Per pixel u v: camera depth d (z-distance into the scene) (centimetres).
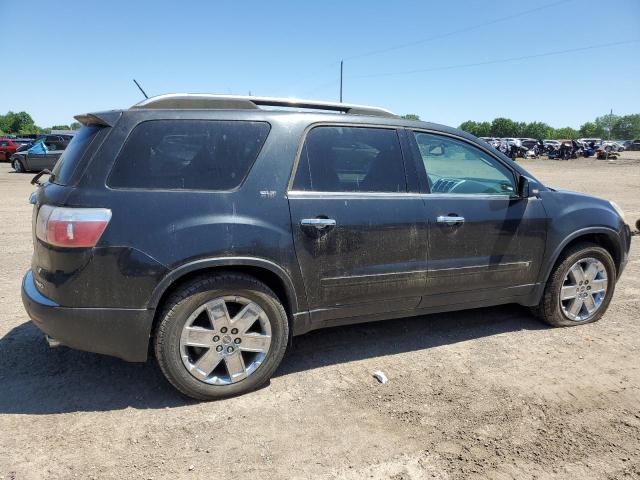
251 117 330
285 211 325
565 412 314
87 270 288
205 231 303
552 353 397
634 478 255
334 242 340
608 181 2109
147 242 293
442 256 380
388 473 256
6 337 407
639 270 649
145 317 298
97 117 302
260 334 329
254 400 323
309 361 380
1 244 733
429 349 403
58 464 257
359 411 312
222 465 260
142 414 304
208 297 308
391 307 376
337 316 358
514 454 272
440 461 266
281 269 324
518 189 412
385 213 355
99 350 304
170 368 305
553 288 435
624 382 352
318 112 351
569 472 259
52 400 318
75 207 287
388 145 370
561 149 4481
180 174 309
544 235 419
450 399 327
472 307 415
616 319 473
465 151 404
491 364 377
